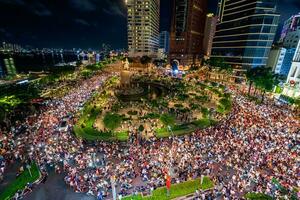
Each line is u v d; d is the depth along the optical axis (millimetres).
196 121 51656
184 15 141750
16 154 34562
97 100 69250
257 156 33562
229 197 25250
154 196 26281
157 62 195625
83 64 179125
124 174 29938
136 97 75812
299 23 115500
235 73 110500
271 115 53031
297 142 38312
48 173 30688
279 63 102250
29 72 142250
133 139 41406
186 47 148625
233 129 44031
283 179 28391
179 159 33875
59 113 54469
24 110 55250
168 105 63562
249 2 97562
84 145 38844
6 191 27109
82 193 26734
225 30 119688
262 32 94438
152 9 196875
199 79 116875
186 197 26297
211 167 31516
